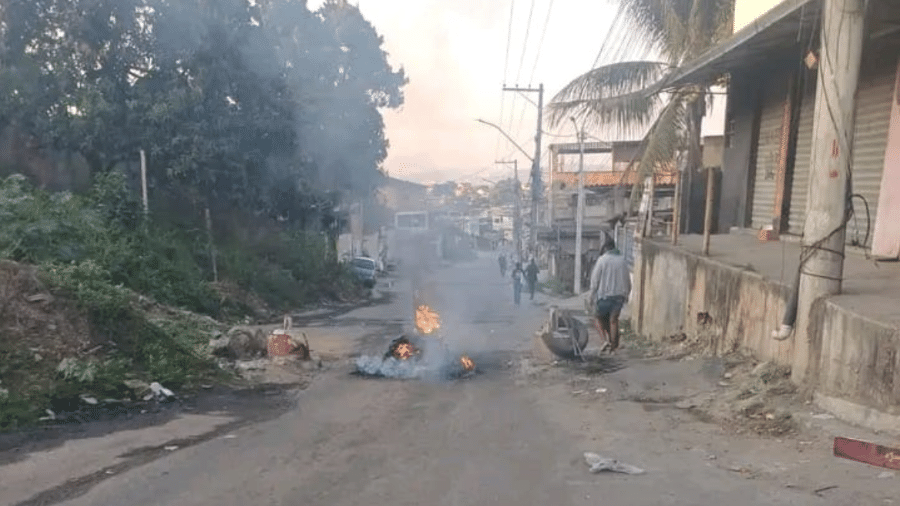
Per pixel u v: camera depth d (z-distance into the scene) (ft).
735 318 28.09
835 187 20.01
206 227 72.95
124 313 29.73
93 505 12.77
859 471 13.66
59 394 21.85
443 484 13.96
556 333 33.37
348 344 43.83
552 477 14.20
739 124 50.49
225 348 33.40
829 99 20.18
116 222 56.70
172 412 22.29
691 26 50.70
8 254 36.94
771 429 17.62
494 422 20.21
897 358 15.56
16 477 14.48
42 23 61.62
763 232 42.93
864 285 22.34
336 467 15.37
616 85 55.93
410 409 22.80
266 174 78.69
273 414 22.26
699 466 14.57
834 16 20.10
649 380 25.93
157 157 65.87
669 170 59.11
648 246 46.09
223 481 14.32
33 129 61.82
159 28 65.67
